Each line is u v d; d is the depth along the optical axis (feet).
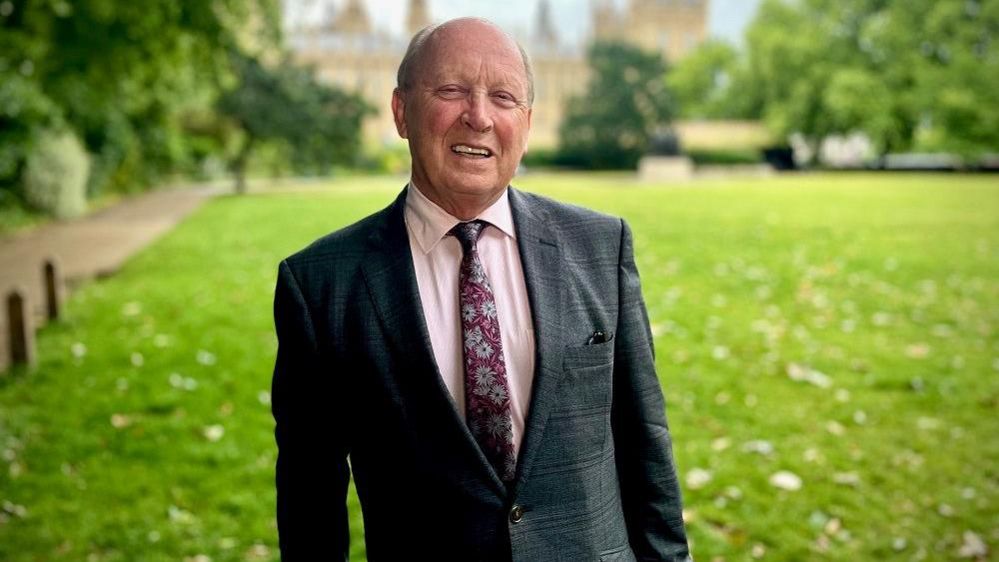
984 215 55.36
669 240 42.01
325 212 62.75
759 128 177.37
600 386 4.37
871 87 146.61
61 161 61.00
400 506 4.24
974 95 136.56
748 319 24.04
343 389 4.35
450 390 4.21
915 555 10.80
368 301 4.24
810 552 10.87
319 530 4.52
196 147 123.65
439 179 4.20
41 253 42.45
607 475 4.46
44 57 45.29
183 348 21.06
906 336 22.11
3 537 11.20
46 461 13.74
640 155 179.01
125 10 41.27
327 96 103.71
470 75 4.14
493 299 4.28
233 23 49.03
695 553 10.75
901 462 13.74
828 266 33.42
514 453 4.20
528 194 4.75
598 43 182.19
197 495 12.53
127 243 46.21
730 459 13.85
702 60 217.97
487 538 4.11
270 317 24.85
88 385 17.90
